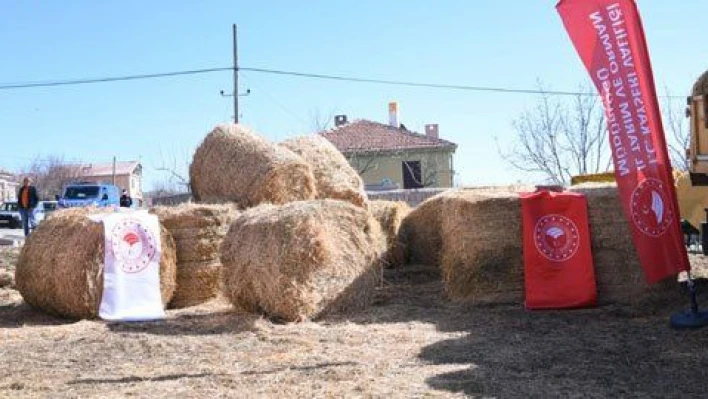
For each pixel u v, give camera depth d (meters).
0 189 73.62
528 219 8.55
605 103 7.23
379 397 5.01
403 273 11.01
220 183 11.02
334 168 11.53
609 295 8.59
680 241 7.16
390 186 39.31
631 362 5.88
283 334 7.34
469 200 8.86
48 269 8.62
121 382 5.57
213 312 8.76
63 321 8.66
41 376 5.82
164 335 7.47
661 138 7.14
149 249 8.70
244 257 8.31
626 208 7.25
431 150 40.09
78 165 77.88
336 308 8.36
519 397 5.00
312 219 8.12
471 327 7.44
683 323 6.98
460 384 5.29
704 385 5.22
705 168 8.55
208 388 5.34
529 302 8.35
